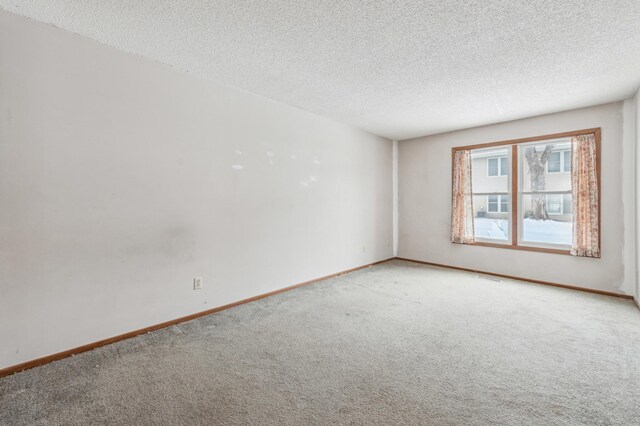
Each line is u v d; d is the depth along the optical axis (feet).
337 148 14.75
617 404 5.56
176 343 7.90
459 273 15.43
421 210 17.85
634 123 11.22
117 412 5.32
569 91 10.66
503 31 7.03
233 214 10.55
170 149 8.94
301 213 13.03
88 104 7.46
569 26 6.81
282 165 12.16
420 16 6.49
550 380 6.32
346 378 6.39
